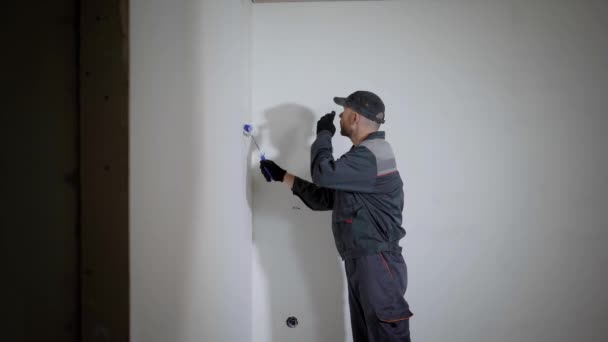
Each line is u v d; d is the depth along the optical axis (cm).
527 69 196
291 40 195
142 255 122
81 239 99
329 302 197
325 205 175
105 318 100
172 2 134
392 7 195
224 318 164
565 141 196
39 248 91
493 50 196
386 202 153
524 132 197
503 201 197
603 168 196
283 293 197
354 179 146
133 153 120
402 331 146
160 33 129
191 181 143
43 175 91
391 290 146
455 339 197
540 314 198
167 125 133
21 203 86
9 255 84
